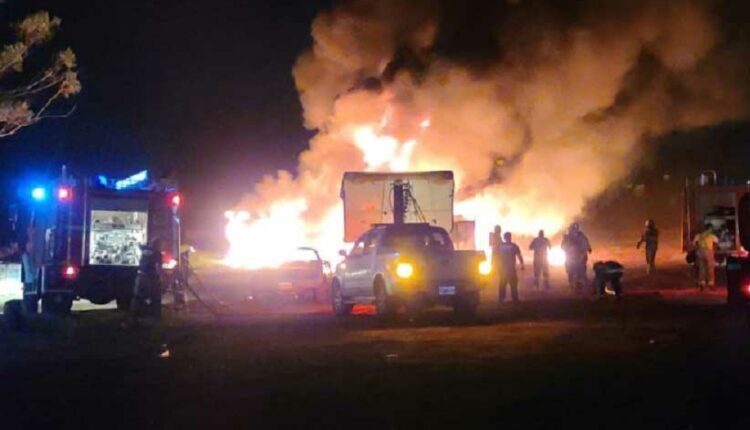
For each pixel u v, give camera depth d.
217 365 13.76
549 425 9.35
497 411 10.01
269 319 21.02
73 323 18.91
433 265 19.47
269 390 11.54
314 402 10.70
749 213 19.42
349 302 21.59
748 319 18.17
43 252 23.00
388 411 10.12
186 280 24.16
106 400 11.13
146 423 9.82
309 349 15.34
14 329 20.25
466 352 14.57
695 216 32.56
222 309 23.84
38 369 13.77
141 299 20.11
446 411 10.05
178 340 17.02
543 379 11.95
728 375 12.09
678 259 38.31
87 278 22.28
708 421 9.45
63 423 9.91
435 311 22.05
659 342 15.49
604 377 12.04
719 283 29.86
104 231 22.88
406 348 15.20
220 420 9.86
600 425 9.33
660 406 10.17
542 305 23.30
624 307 22.42
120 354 15.44
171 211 23.25
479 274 19.78
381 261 19.89
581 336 16.45
